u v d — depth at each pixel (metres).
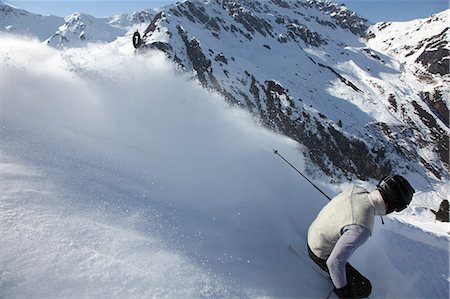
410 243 3.55
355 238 2.35
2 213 2.38
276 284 2.58
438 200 81.69
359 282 2.58
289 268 2.80
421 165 92.75
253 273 2.61
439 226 6.57
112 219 2.72
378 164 87.06
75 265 2.15
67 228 2.43
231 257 2.70
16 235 2.23
